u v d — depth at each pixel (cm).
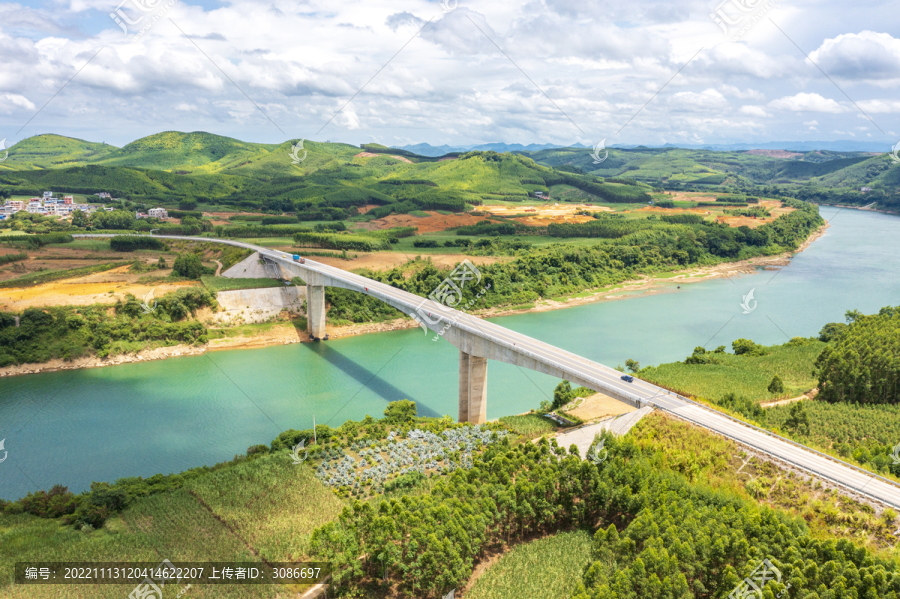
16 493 8850
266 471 8738
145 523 7600
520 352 10681
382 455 9306
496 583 6362
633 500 7012
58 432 10850
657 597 5603
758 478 7644
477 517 6719
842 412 10244
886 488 7294
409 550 6297
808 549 5859
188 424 11175
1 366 13900
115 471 9488
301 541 7081
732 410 9850
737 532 6031
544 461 7975
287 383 13350
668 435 8600
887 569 5662
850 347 11675
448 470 8650
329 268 17512
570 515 7425
